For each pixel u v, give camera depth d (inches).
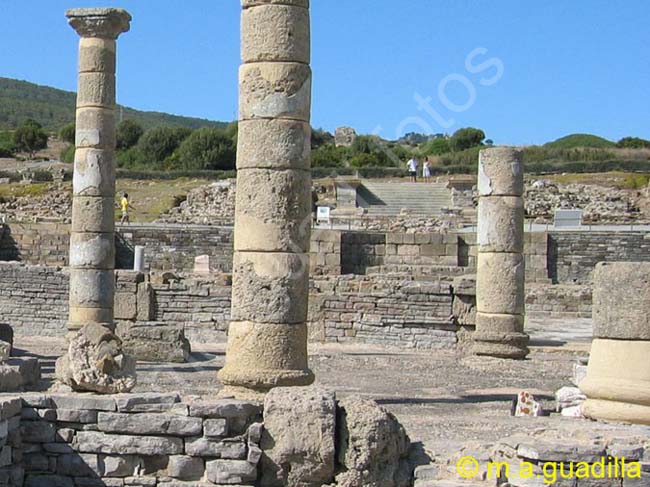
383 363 982.4
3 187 2768.2
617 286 512.7
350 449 441.7
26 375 570.9
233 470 445.7
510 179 952.9
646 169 2783.0
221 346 1213.7
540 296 1542.8
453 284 1173.1
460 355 1085.8
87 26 949.2
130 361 491.5
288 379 567.2
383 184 2472.9
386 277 1315.2
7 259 1999.3
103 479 453.7
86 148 955.3
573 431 454.3
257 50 581.0
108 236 963.3
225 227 2028.8
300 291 580.7
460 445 474.0
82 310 954.7
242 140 586.2
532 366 933.8
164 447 452.4
